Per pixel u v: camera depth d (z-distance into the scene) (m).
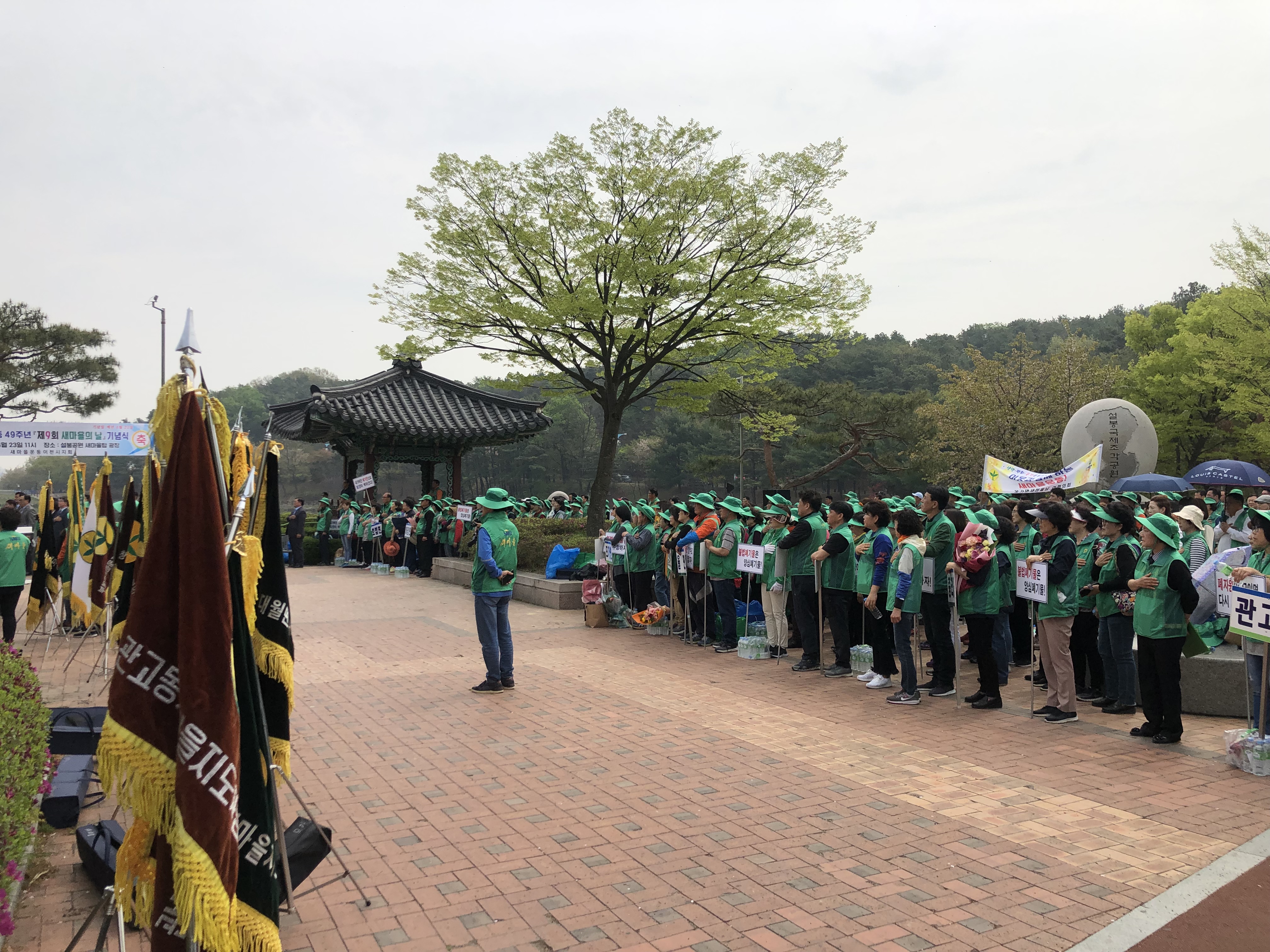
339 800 5.91
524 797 5.96
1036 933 4.08
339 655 11.05
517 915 4.29
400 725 7.80
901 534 8.64
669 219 17.25
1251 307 27.56
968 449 34.88
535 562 17.34
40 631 12.95
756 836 5.27
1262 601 6.31
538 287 18.17
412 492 81.94
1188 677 8.14
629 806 5.80
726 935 4.09
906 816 5.59
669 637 12.42
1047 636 7.94
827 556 9.66
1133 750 7.03
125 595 3.98
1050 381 34.78
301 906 4.38
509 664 9.20
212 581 2.93
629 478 78.44
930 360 67.94
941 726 7.78
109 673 9.79
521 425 24.73
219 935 2.84
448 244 17.91
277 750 3.90
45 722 5.45
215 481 3.00
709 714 8.20
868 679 9.34
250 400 80.12
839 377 63.47
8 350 33.69
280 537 3.92
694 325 18.44
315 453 82.00
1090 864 4.85
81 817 5.59
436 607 15.51
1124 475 18.17
